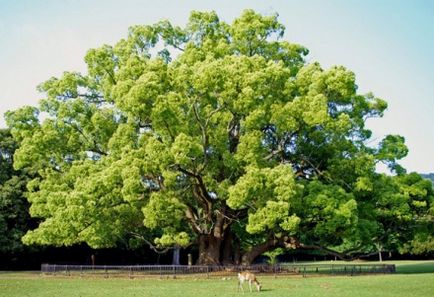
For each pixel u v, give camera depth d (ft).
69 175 109.09
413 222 121.90
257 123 99.35
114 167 95.09
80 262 161.99
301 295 64.54
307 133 114.01
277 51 124.88
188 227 121.08
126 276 98.43
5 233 138.21
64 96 118.11
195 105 102.89
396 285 78.23
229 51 118.83
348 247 194.39
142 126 106.32
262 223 92.02
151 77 95.40
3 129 149.28
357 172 109.91
